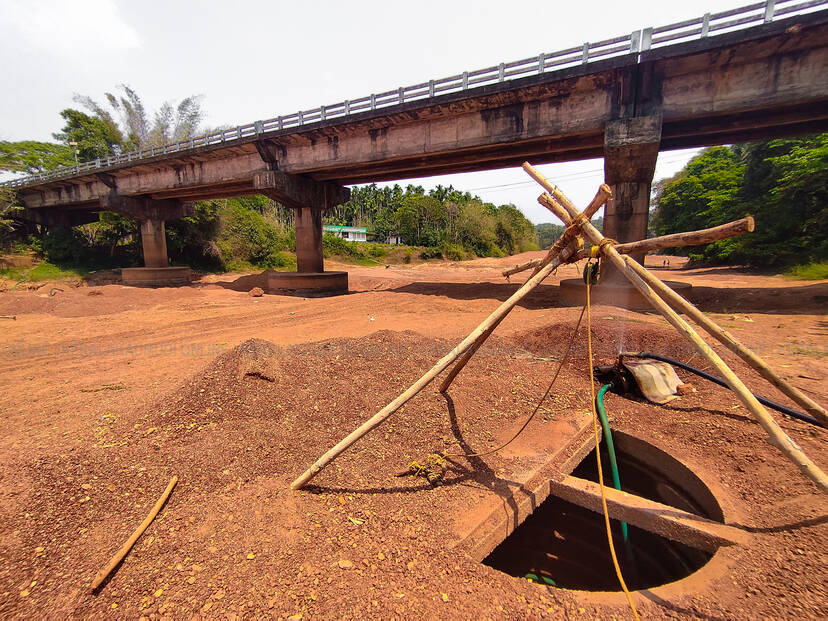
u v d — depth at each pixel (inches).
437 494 137.2
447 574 102.2
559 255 144.7
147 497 132.0
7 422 201.6
